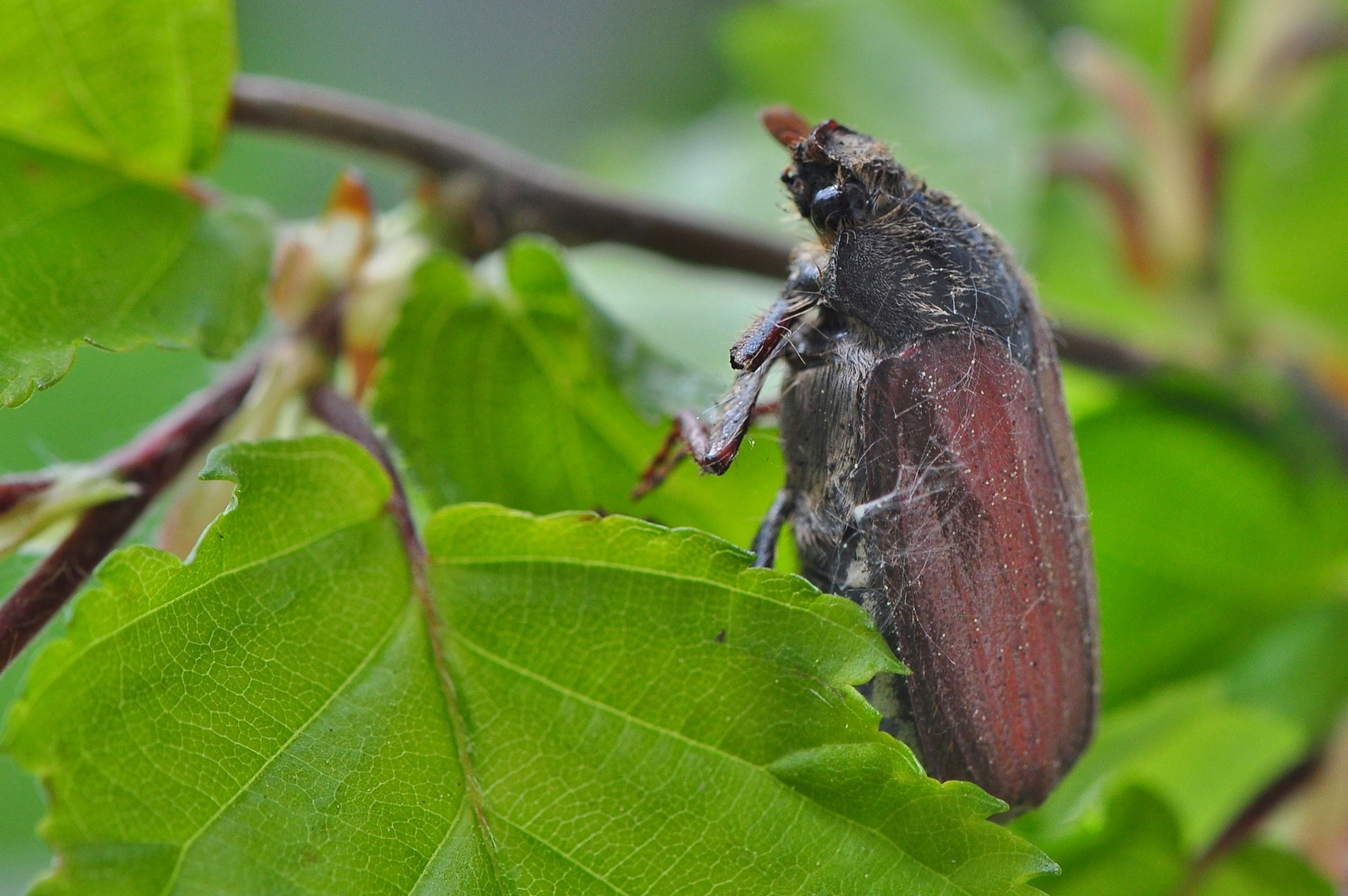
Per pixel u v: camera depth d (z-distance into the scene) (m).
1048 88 0.36
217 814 0.28
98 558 0.29
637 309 0.35
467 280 0.30
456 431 0.30
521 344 0.30
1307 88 0.33
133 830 0.28
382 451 0.29
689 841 0.28
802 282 0.29
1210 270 0.33
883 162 0.29
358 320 0.30
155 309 0.29
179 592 0.28
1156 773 0.32
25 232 0.29
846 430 0.29
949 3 0.37
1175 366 0.32
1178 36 0.33
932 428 0.29
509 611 0.28
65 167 0.30
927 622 0.29
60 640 0.28
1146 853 0.30
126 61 0.29
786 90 0.38
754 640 0.28
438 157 0.31
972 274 0.29
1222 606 0.31
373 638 0.28
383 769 0.28
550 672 0.28
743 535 0.30
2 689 0.32
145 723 0.28
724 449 0.29
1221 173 0.33
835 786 0.28
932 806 0.28
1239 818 0.30
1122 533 0.31
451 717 0.28
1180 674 0.31
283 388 0.29
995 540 0.29
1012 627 0.29
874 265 0.29
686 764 0.28
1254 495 0.31
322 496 0.28
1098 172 0.33
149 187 0.30
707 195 0.38
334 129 0.31
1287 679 0.31
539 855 0.28
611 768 0.28
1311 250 0.36
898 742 0.28
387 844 0.28
